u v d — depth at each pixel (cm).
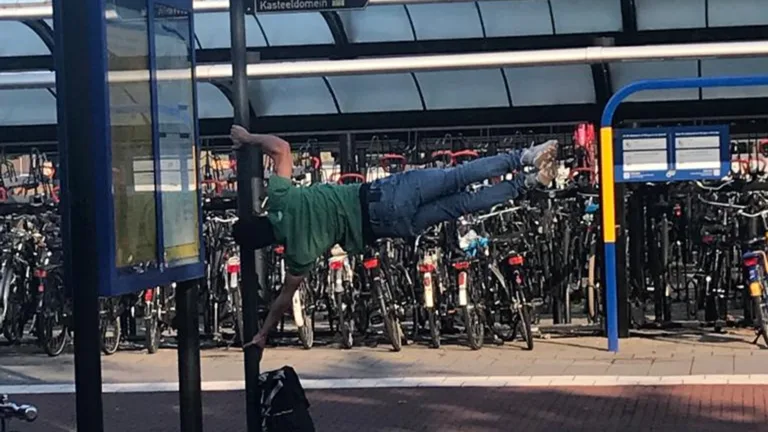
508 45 1061
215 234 1104
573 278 1096
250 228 518
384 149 1280
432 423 733
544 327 1083
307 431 550
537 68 1057
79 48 422
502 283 1027
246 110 543
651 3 1014
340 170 1181
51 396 882
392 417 754
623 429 698
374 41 1084
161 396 865
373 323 1095
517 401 793
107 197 424
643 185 1096
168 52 511
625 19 1018
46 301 1088
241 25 543
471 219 1056
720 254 1073
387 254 1046
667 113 1057
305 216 504
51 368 1026
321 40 1088
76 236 423
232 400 833
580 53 918
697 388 814
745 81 881
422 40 1075
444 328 1098
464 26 1062
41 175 1280
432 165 1169
